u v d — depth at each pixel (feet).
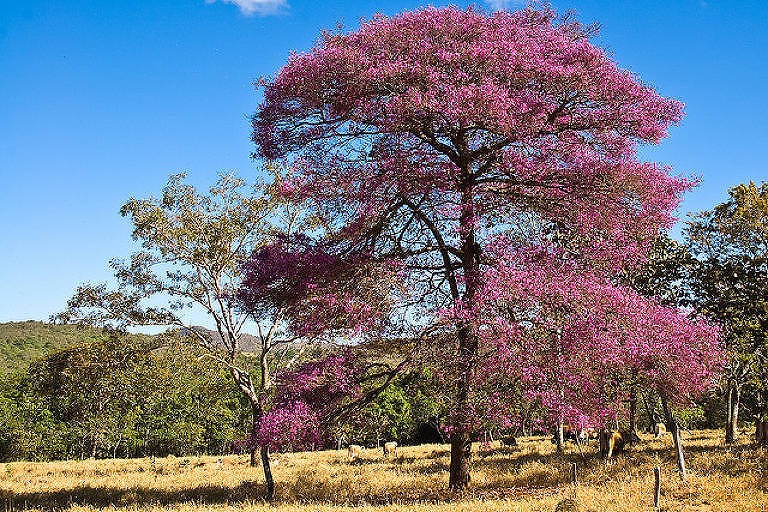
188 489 67.87
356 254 51.21
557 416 42.60
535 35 51.52
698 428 185.06
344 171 48.80
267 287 51.65
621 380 49.83
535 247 48.91
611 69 49.11
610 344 42.83
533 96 48.65
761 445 67.36
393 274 49.65
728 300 69.51
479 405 45.96
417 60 46.70
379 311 48.91
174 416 203.41
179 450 227.20
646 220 50.37
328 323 49.83
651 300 50.21
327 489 61.36
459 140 51.83
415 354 49.47
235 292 54.80
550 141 50.90
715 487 42.73
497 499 47.21
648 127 49.49
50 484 76.69
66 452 220.64
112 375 83.51
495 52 46.62
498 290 42.91
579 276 46.75
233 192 79.30
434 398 50.24
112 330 79.56
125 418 187.83
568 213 50.70
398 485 61.16
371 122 49.62
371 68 45.65
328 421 52.54
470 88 44.55
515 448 97.86
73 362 81.76
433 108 44.78
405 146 49.80
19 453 217.77
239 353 83.05
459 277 48.21
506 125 44.45
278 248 52.54
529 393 42.50
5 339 416.67
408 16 49.14
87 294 77.77
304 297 50.49
